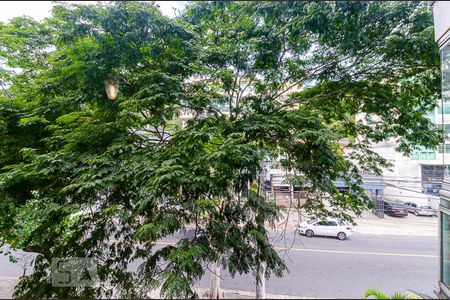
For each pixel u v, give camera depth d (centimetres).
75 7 309
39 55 484
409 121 481
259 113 425
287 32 403
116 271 396
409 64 443
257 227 363
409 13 374
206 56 385
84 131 375
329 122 534
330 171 432
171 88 353
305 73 494
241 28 410
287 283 500
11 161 420
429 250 658
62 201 365
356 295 456
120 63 354
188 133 358
